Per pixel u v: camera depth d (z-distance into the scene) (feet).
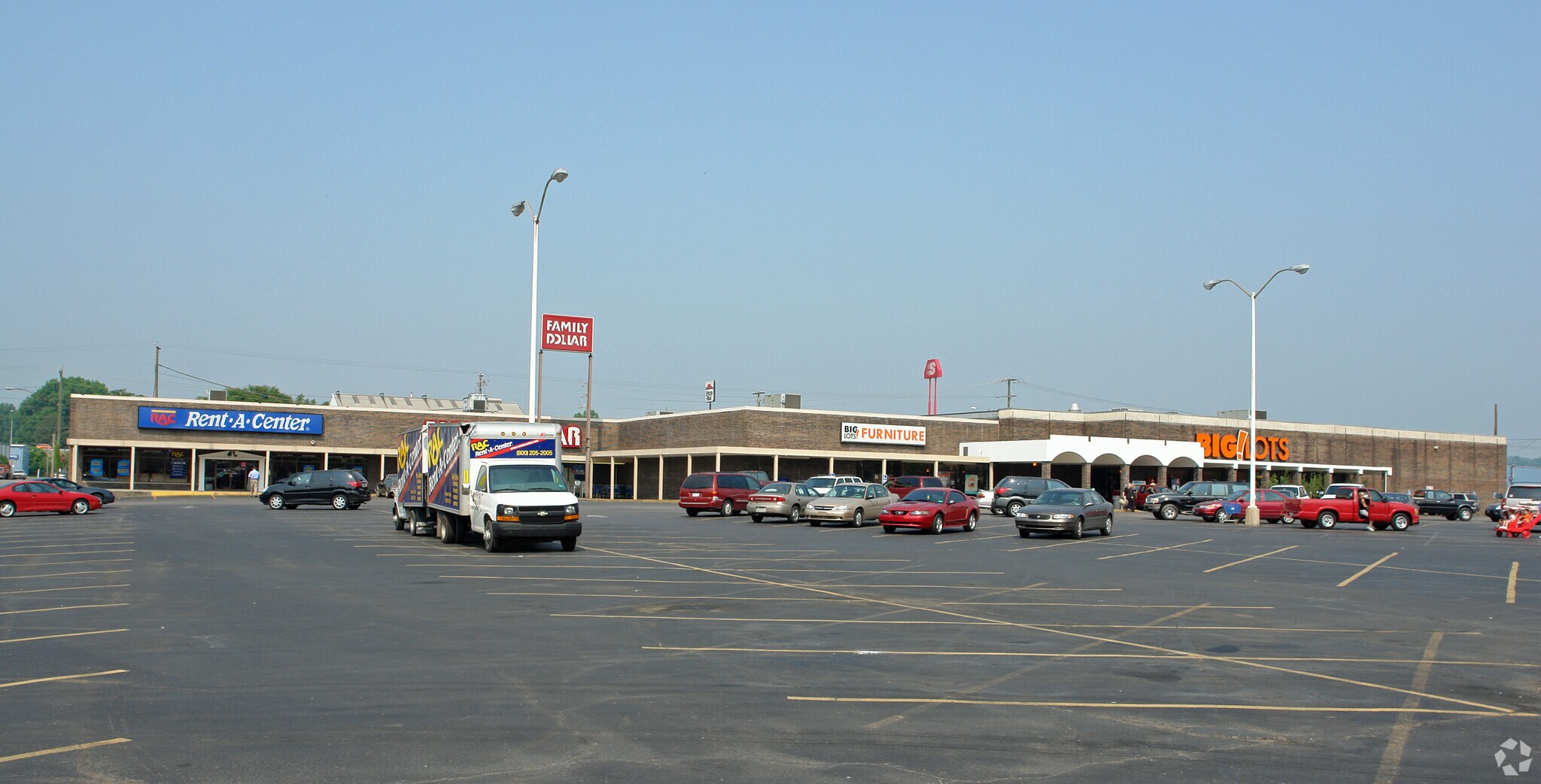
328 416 225.56
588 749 26.20
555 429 89.66
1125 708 31.35
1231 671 37.37
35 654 38.42
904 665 37.60
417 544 92.02
